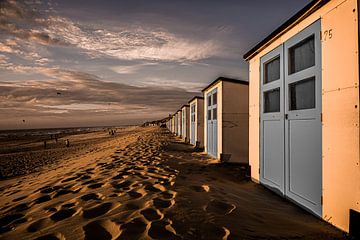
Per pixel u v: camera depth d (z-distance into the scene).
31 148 24.69
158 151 10.76
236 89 8.71
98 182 4.93
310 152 3.40
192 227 2.60
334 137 2.92
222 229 2.57
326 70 3.07
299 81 3.72
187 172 6.25
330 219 2.98
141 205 3.35
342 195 2.78
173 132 31.88
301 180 3.62
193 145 15.04
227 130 8.55
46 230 2.71
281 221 3.03
